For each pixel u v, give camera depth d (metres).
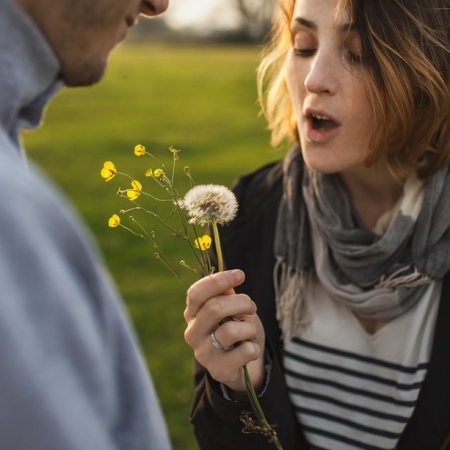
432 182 1.55
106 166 1.28
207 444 1.60
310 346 1.69
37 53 0.85
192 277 5.48
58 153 10.67
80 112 14.74
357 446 1.65
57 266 0.73
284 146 2.04
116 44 0.98
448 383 1.53
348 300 1.61
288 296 1.69
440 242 1.56
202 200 1.25
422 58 1.42
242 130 12.72
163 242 6.29
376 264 1.58
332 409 1.68
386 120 1.47
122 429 0.82
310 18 1.47
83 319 0.74
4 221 0.70
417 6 1.43
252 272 1.77
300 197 1.74
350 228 1.63
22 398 0.67
